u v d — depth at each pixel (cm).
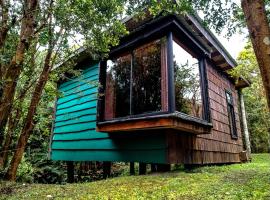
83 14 335
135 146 508
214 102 721
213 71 754
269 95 239
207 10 378
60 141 744
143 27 486
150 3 384
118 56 564
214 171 482
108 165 635
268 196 239
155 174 440
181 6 375
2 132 411
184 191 279
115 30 394
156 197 258
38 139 884
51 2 329
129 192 288
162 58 460
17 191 336
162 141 461
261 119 1369
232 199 236
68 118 724
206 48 570
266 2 357
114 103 546
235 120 888
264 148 1399
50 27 340
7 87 325
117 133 552
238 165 654
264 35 246
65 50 409
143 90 490
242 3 269
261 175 392
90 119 634
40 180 875
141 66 505
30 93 457
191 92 521
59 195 297
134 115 478
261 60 245
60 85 791
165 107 436
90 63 681
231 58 766
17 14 321
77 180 901
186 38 500
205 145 609
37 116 679
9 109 379
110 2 355
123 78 544
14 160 419
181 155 487
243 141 1023
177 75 486
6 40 339
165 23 457
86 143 633
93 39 379
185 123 450
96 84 545
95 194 288
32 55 392
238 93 1026
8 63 339
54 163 951
